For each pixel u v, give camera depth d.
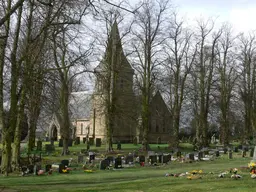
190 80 54.62
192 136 77.50
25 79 20.66
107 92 41.88
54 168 24.17
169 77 48.53
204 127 52.12
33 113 31.59
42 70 21.53
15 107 21.42
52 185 16.20
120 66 41.84
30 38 21.86
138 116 52.41
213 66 54.88
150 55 46.16
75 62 22.30
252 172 17.12
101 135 64.38
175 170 23.19
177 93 48.91
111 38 40.97
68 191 13.50
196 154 36.50
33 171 21.89
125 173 21.67
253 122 59.72
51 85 23.39
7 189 14.81
